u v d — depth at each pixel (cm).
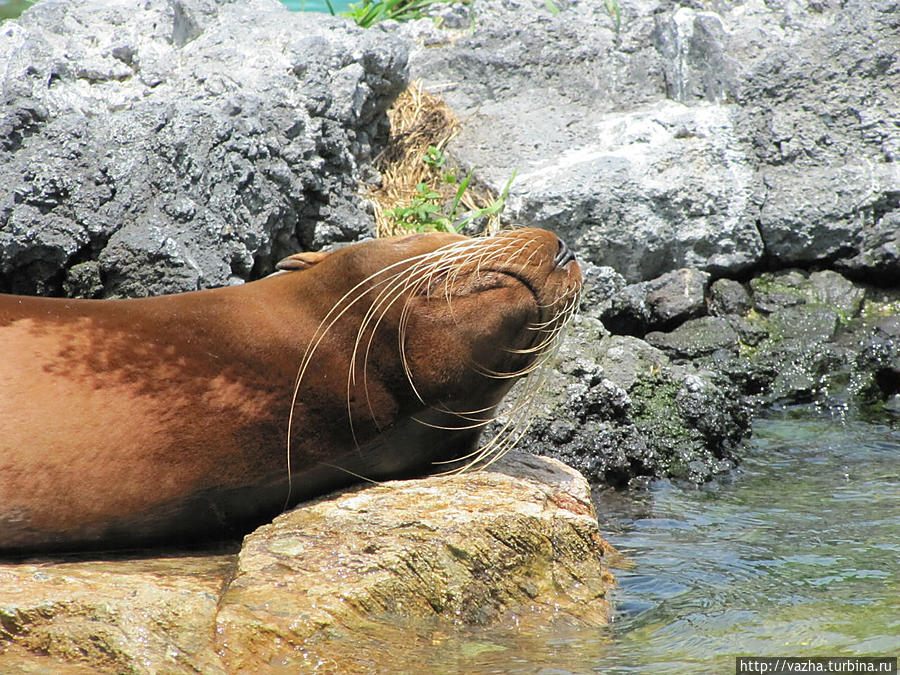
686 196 3259
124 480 1728
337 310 1831
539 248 1856
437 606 1647
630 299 3070
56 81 2988
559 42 3666
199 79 3095
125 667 1434
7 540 1698
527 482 1938
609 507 2380
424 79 3703
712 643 1581
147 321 1798
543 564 1780
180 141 2802
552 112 3519
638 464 2581
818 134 3403
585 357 2756
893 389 3080
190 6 3328
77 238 2677
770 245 3312
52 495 1692
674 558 2011
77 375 1725
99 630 1464
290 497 1881
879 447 2736
